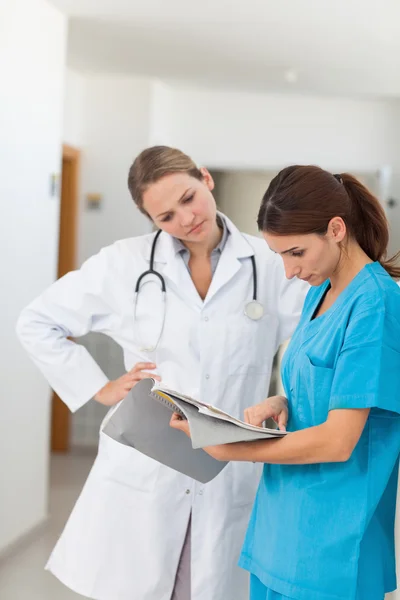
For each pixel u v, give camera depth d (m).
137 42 4.09
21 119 3.15
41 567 3.10
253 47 4.11
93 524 1.83
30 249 3.28
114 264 1.92
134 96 5.08
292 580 1.33
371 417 1.28
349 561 1.28
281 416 1.43
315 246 1.30
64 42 3.58
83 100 5.12
